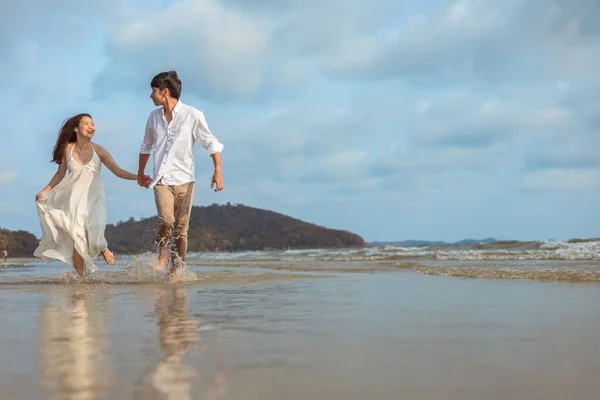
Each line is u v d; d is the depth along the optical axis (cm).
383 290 354
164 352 149
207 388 111
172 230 517
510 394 107
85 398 104
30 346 159
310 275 543
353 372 125
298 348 154
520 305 261
